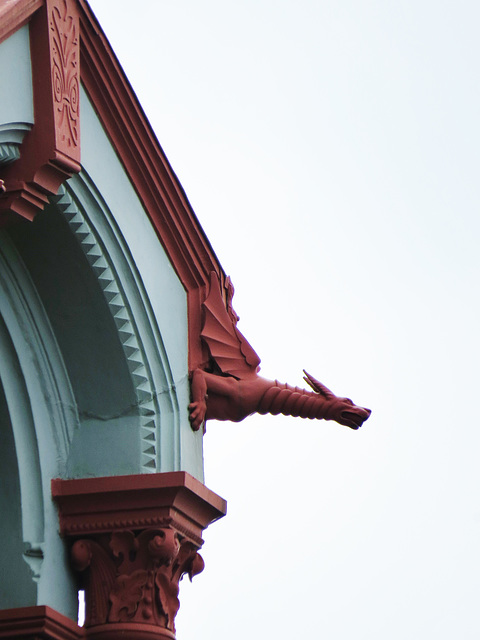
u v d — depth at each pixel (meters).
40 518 24.23
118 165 25.17
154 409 25.25
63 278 24.56
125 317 24.88
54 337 25.06
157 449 25.03
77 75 23.44
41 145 22.38
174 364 25.75
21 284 24.56
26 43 22.75
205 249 26.70
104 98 24.83
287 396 26.45
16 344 24.44
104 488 24.38
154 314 25.41
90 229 24.17
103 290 24.59
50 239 24.05
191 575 25.50
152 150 25.56
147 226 25.77
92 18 24.22
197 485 24.78
